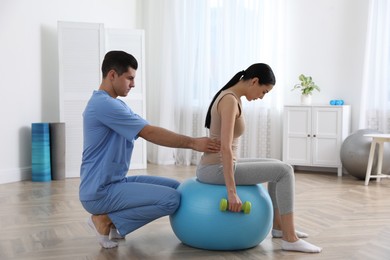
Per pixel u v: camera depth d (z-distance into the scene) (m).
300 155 5.52
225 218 2.42
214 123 2.46
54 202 3.81
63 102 5.15
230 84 2.52
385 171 4.97
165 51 6.23
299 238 2.73
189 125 6.23
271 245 2.63
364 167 4.88
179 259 2.39
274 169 2.48
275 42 5.86
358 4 5.46
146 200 2.51
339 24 5.60
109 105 2.43
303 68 5.86
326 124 5.35
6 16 4.81
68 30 5.13
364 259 2.39
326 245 2.64
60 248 2.58
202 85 6.17
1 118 4.81
